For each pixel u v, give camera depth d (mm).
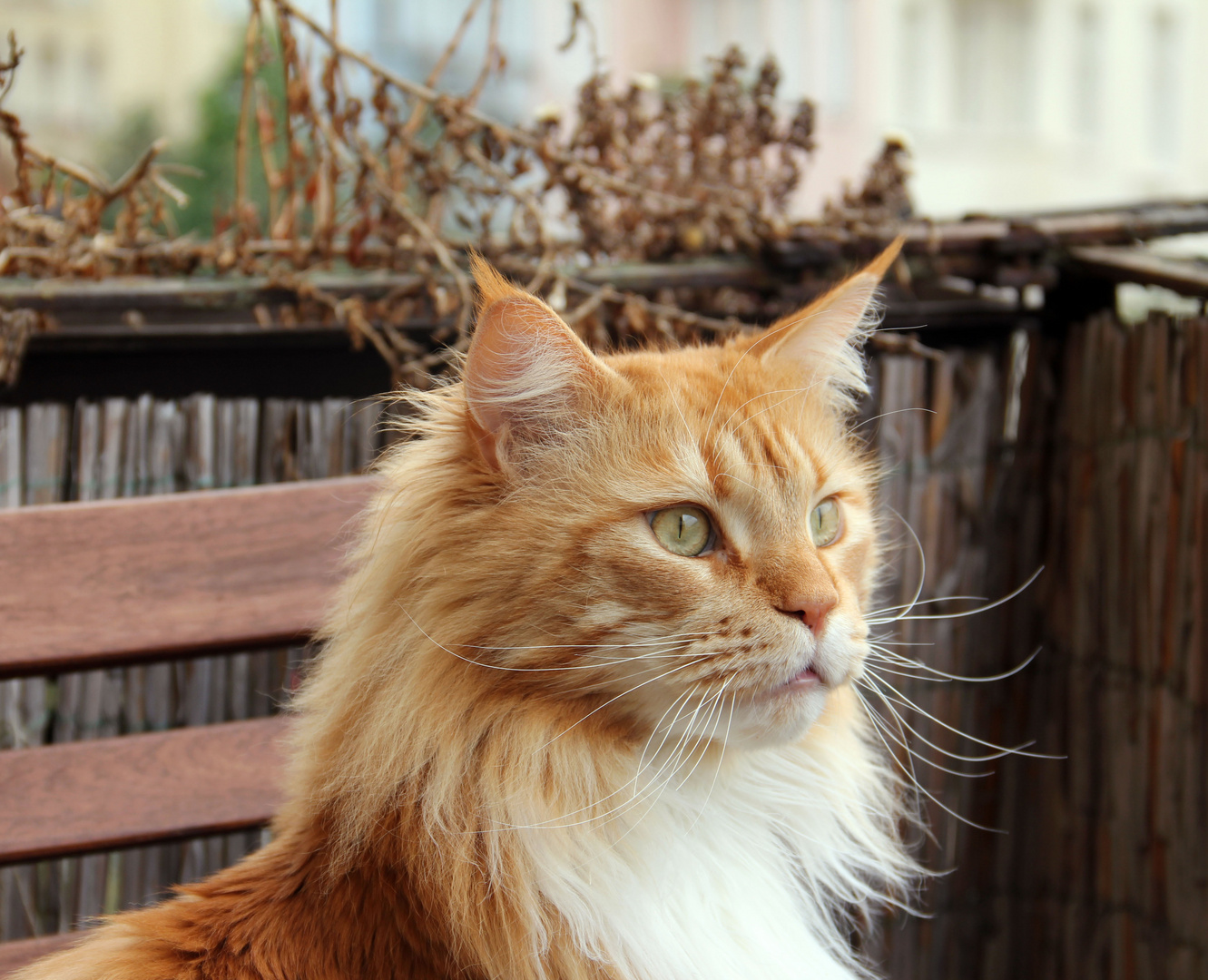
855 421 2227
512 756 1295
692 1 8852
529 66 7992
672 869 1361
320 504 1762
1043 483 2514
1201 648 2180
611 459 1333
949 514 2453
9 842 1627
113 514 1656
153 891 2166
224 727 1752
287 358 2318
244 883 1438
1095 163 10211
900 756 2469
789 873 1553
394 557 1378
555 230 2689
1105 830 2422
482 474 1345
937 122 9633
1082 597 2445
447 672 1320
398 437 2195
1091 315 2508
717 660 1268
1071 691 2486
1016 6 9742
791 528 1357
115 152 7984
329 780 1380
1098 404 2395
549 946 1292
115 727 2227
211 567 1702
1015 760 2551
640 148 2711
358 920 1329
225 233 2674
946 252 2361
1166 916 2281
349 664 1403
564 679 1298
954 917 2562
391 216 2328
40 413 2109
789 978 1405
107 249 2174
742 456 1342
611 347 1976
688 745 1368
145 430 2174
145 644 1664
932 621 2463
